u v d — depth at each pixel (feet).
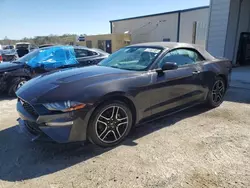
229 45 32.27
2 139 10.52
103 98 8.72
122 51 13.20
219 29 30.22
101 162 8.41
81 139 8.54
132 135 10.66
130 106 9.87
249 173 7.61
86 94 8.45
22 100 9.08
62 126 8.13
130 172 7.75
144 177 7.47
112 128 9.36
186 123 12.05
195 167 7.97
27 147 9.71
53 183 7.25
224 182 7.14
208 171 7.73
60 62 19.63
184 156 8.71
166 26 68.28
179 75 11.50
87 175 7.63
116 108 9.34
